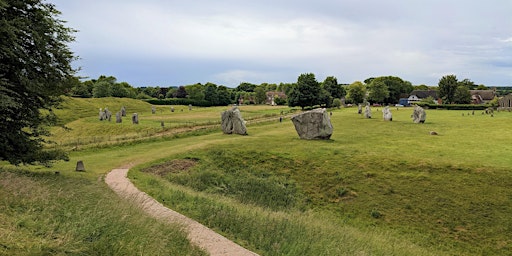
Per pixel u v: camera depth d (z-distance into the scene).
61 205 12.15
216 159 32.25
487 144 36.00
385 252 14.77
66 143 39.69
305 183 27.41
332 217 22.67
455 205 22.27
